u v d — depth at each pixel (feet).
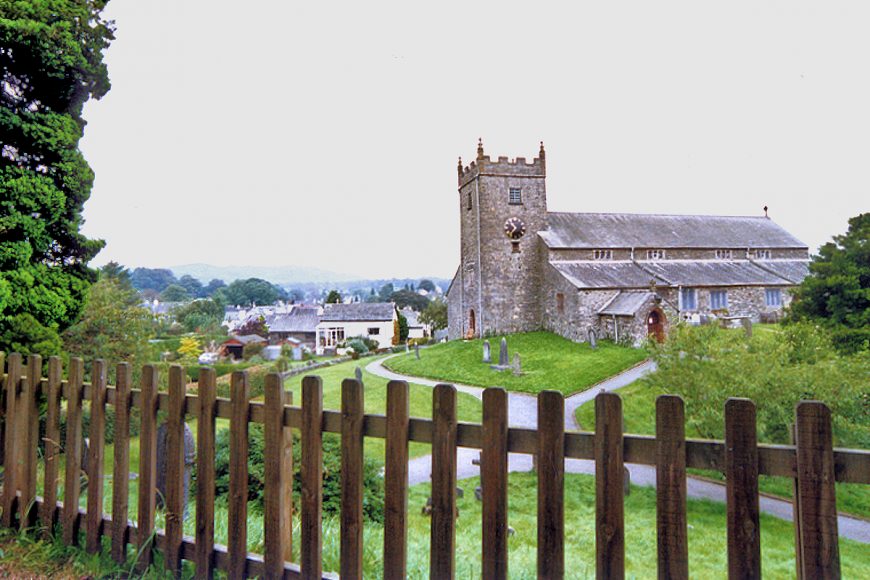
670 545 8.75
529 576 16.35
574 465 52.13
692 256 140.46
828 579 7.84
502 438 9.79
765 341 56.08
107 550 13.76
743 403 8.44
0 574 12.87
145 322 71.20
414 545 19.62
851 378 48.70
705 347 54.24
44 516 14.83
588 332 116.78
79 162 26.43
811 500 7.97
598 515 9.25
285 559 12.01
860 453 7.84
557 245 129.90
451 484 10.18
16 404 15.65
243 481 12.04
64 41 24.47
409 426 10.65
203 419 12.51
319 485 11.29
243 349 180.65
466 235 141.18
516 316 132.87
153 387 13.25
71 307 26.96
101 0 27.89
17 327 23.79
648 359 96.53
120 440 13.57
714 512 42.01
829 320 70.13
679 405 8.78
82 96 27.07
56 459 14.96
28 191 24.00
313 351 205.77
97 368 14.02
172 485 12.89
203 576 12.36
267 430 11.75
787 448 8.24
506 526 9.77
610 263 133.08
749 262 143.13
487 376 95.81
